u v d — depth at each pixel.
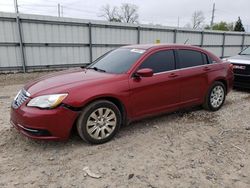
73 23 12.62
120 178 3.06
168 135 4.30
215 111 5.66
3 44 10.98
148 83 4.28
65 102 3.50
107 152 3.68
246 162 3.50
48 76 4.36
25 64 11.70
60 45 12.51
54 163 3.37
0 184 2.92
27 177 3.05
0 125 4.63
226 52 20.55
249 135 4.39
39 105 3.47
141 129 4.54
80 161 3.42
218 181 3.06
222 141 4.13
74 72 4.48
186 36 17.28
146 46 4.79
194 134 4.38
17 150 3.70
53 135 3.53
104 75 4.11
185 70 4.88
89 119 3.73
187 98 5.00
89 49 13.44
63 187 2.88
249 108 5.99
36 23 11.60
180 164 3.40
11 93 7.70
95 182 2.98
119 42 14.36
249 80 7.35
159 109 4.56
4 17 10.73
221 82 5.70
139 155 3.62
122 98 3.98
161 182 3.00
